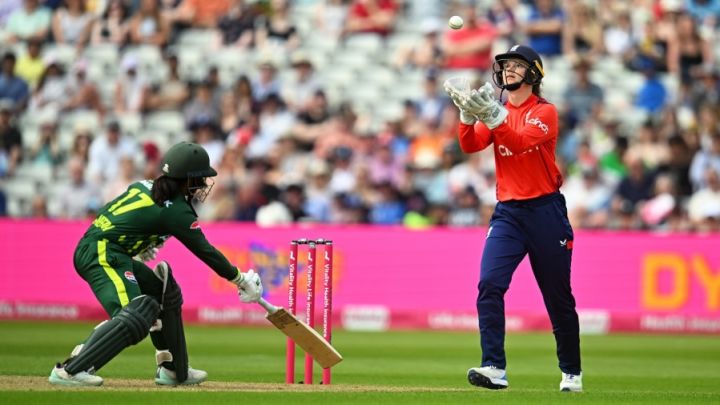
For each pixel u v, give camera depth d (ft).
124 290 75.66
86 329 162.61
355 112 219.41
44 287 180.34
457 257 182.09
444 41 227.20
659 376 114.93
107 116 221.25
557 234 82.53
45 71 222.69
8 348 130.21
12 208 211.00
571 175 205.16
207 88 216.13
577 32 230.27
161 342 80.23
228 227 178.50
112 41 231.09
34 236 180.75
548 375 113.29
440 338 164.55
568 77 226.99
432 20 236.02
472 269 182.09
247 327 175.52
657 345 159.63
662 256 182.91
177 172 76.38
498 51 228.22
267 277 177.99
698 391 97.30
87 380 74.95
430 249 182.70
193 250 77.00
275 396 72.49
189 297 180.24
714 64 232.73
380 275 182.29
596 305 182.70
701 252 182.70
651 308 182.70
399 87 228.63
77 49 229.86
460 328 181.37
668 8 233.35
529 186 82.28
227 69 226.79
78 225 180.86
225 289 180.24
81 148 206.69
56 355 121.49
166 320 79.46
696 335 179.83
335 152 206.28
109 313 75.61
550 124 81.61
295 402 69.97
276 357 128.26
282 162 205.77
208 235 178.40
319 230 181.27
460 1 237.04
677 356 142.31
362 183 201.46
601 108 218.38
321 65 231.50
